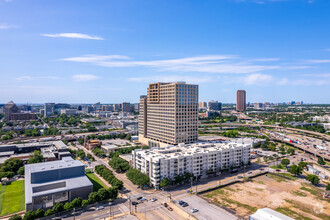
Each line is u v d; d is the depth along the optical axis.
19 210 157.50
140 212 151.12
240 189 191.38
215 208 156.38
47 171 179.75
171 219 142.00
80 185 171.00
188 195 178.50
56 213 147.38
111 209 156.12
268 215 132.00
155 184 192.25
